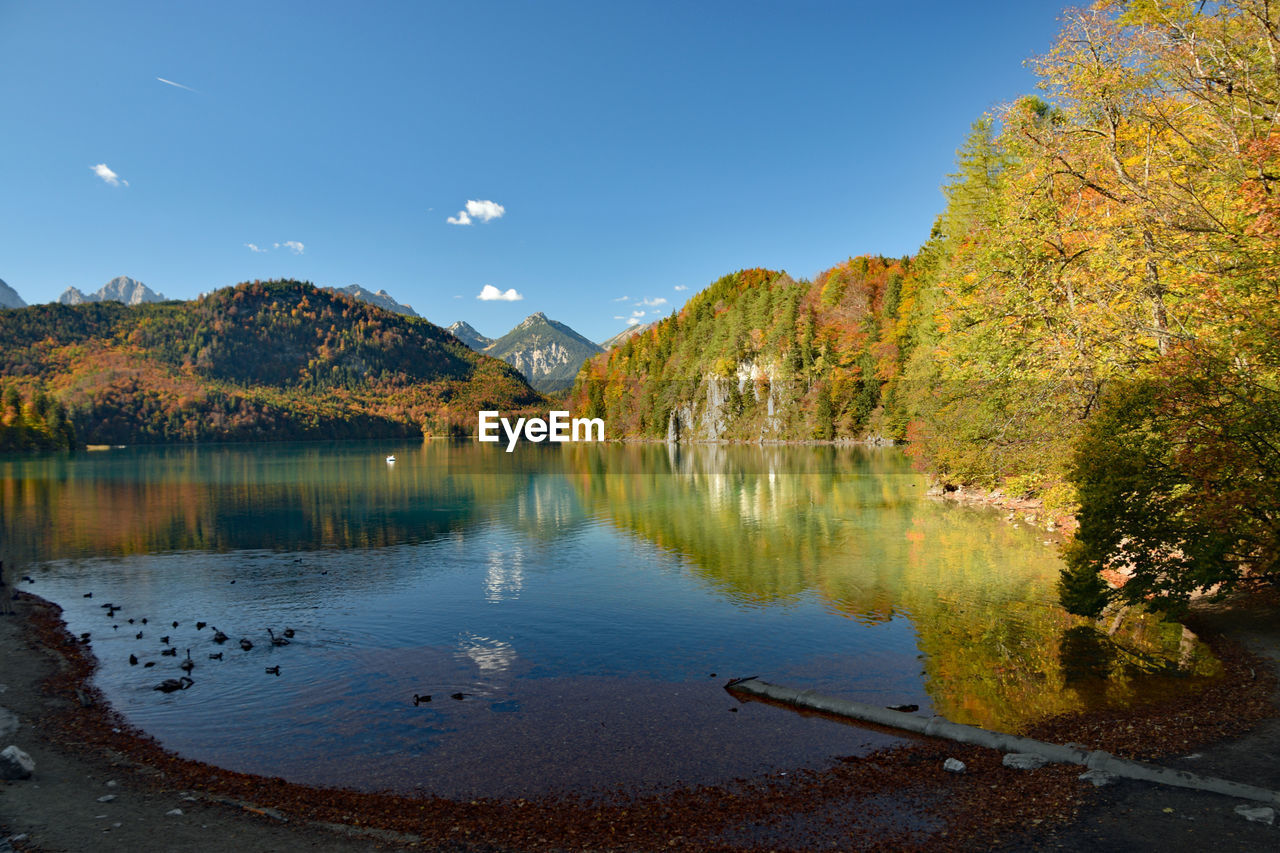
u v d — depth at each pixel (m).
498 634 20.36
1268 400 15.66
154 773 11.78
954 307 39.66
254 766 12.05
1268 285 18.08
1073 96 25.73
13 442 175.25
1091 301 28.02
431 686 16.08
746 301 191.00
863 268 164.00
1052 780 10.20
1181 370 16.83
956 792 10.15
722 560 30.84
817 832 9.23
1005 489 43.03
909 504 49.00
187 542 39.34
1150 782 9.81
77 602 25.36
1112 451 17.80
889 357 120.62
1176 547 17.56
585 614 22.41
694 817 9.88
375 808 10.43
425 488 72.69
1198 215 20.78
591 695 15.33
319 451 188.50
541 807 10.36
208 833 9.50
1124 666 15.86
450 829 9.70
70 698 15.64
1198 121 22.95
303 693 15.73
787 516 44.56
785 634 19.62
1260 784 9.38
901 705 14.17
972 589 24.12
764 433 169.38
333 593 26.25
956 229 61.16
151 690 16.02
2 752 11.48
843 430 144.25
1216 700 13.08
